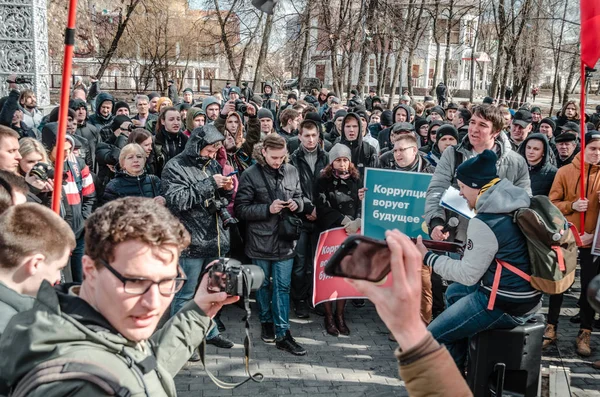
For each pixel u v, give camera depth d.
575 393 4.58
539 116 11.16
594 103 37.97
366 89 41.97
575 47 25.38
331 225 5.50
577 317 6.08
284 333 5.15
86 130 7.80
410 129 6.45
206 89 38.41
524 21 23.45
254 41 29.73
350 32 25.67
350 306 6.38
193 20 33.66
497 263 3.38
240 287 2.00
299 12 26.42
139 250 1.53
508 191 3.38
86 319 1.52
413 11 29.36
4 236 2.13
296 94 15.18
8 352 1.42
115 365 1.47
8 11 14.09
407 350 1.16
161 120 6.48
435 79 30.89
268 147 5.07
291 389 4.50
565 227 3.31
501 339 3.47
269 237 5.07
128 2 29.77
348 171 5.52
